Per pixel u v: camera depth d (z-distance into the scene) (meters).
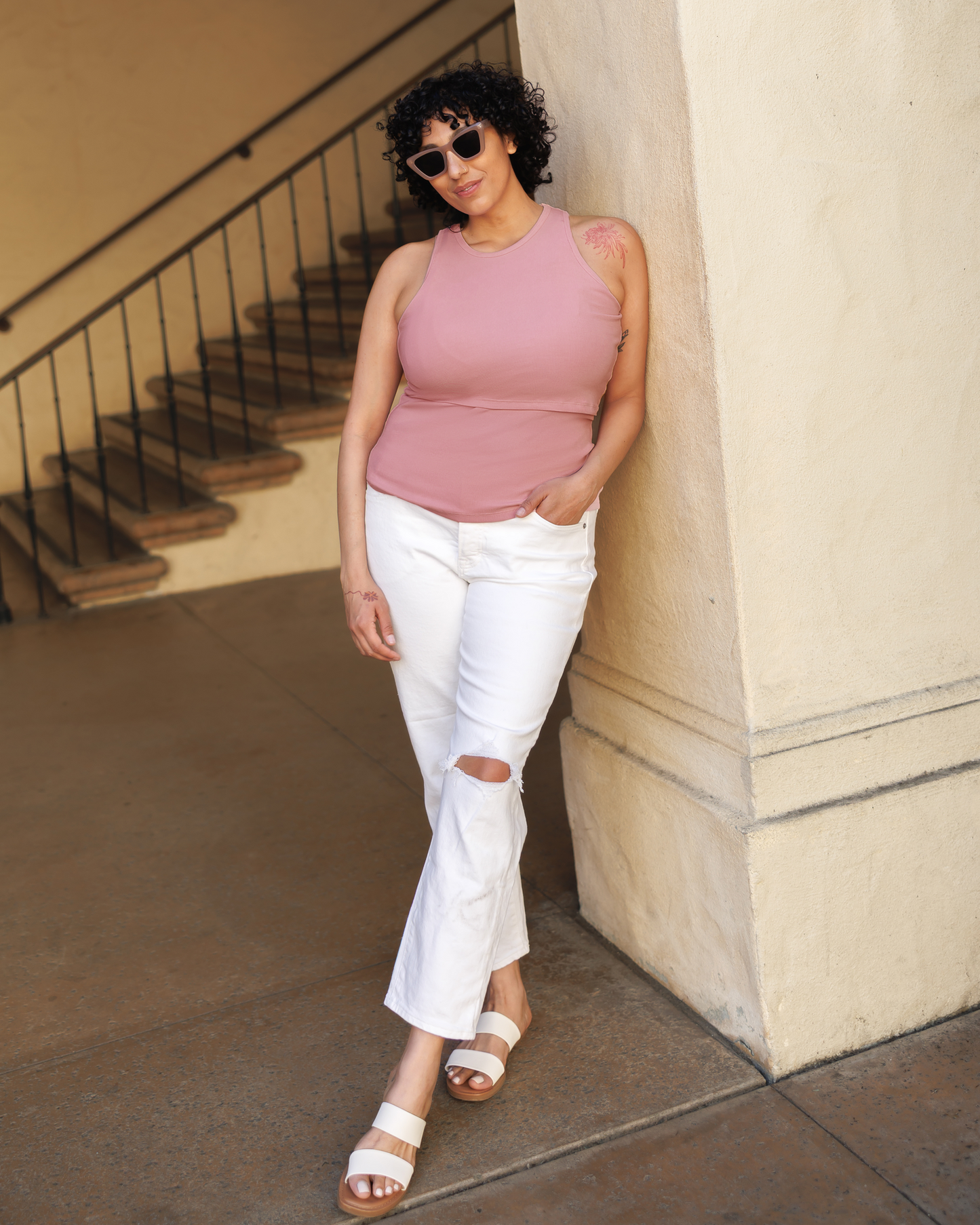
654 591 2.10
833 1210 1.74
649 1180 1.83
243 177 7.89
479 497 1.85
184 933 2.68
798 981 2.01
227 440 6.31
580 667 2.41
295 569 5.89
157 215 7.70
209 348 7.84
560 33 2.01
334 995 2.39
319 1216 1.80
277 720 3.97
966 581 2.06
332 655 4.61
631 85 1.85
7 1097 2.13
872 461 1.94
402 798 3.32
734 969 2.05
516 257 1.83
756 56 1.74
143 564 5.49
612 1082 2.05
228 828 3.21
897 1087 1.99
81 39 7.33
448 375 1.83
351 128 6.30
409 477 1.91
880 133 1.84
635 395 1.96
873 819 2.01
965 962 2.16
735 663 1.93
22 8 7.17
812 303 1.85
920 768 2.07
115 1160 1.95
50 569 5.59
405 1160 1.83
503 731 1.84
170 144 7.65
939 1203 1.74
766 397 1.85
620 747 2.31
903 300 1.91
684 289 1.83
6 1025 2.37
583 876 2.53
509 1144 1.92
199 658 4.67
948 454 2.00
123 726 4.01
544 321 1.79
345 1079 2.12
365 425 2.00
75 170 7.45
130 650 4.81
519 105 1.79
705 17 1.71
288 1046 2.23
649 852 2.24
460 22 8.27
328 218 6.50
